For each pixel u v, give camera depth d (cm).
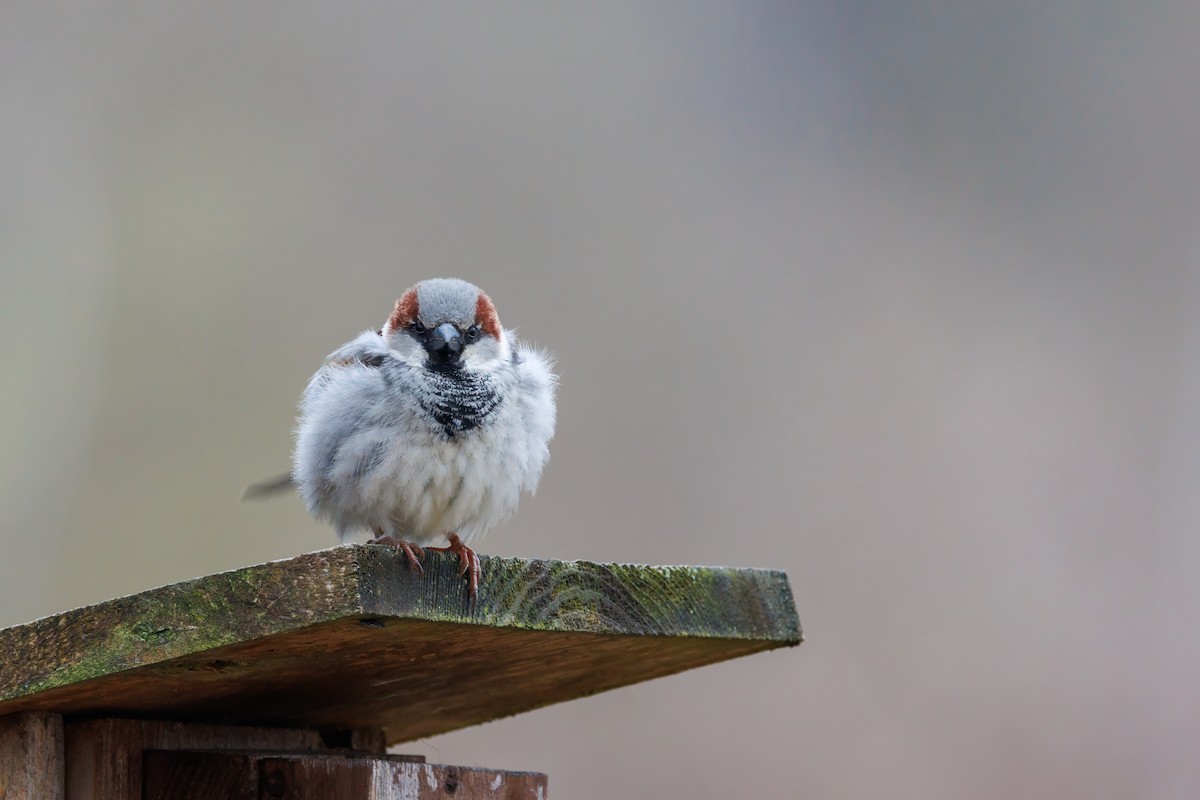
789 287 1448
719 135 1520
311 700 640
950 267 1490
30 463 1327
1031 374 1405
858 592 1257
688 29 1564
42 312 1379
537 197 1445
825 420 1356
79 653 509
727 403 1352
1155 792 1161
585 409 1330
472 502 680
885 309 1439
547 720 1176
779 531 1286
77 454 1332
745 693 1193
